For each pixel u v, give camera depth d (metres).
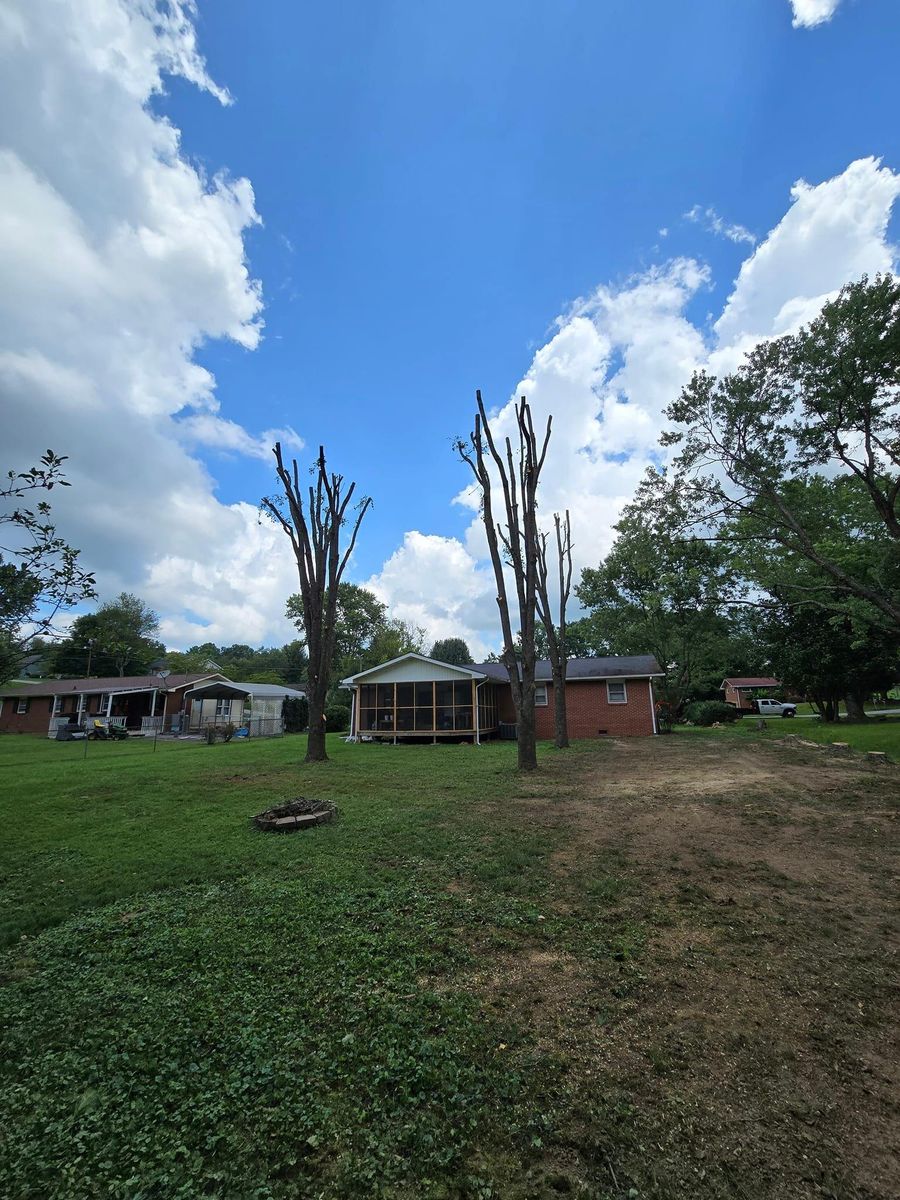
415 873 5.39
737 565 15.70
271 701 32.41
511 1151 2.17
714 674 32.03
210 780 11.39
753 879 5.11
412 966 3.59
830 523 17.48
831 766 12.12
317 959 3.70
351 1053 2.74
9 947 4.02
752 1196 1.95
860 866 5.45
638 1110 2.34
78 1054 2.78
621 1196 1.96
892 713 32.22
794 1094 2.44
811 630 24.25
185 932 4.15
